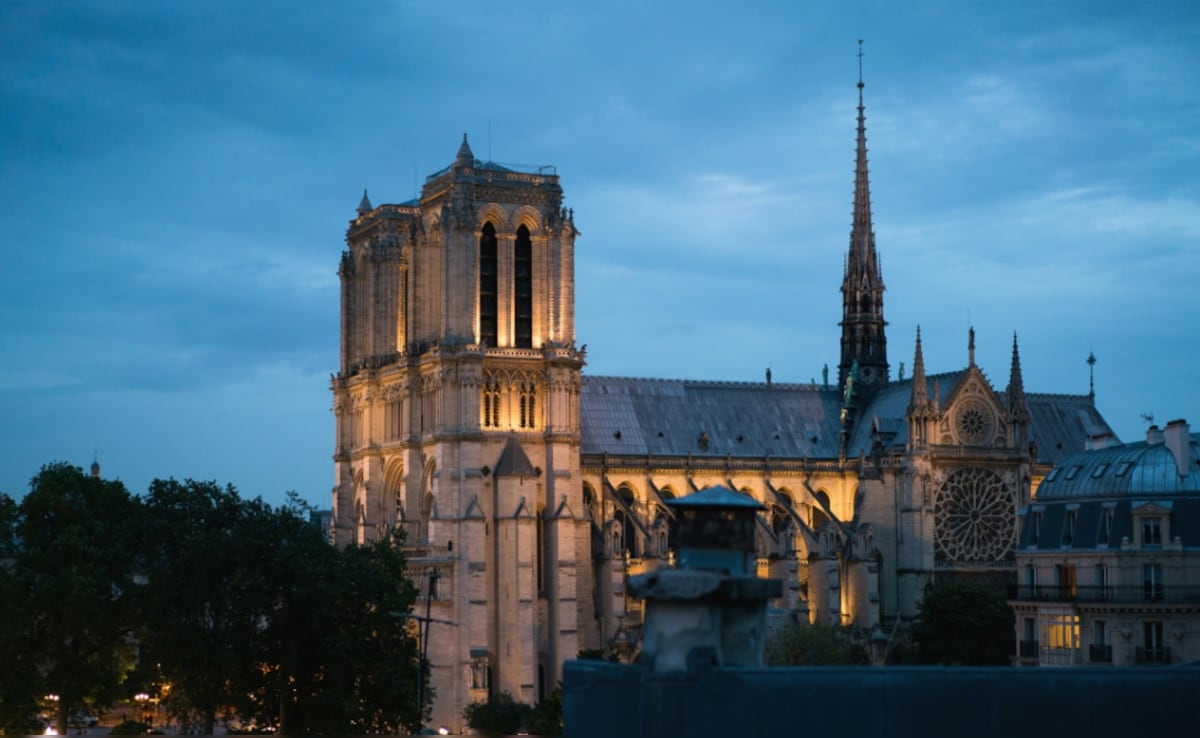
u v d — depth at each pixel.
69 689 137.75
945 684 31.28
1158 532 129.88
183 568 138.75
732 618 33.28
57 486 145.88
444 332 198.38
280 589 143.12
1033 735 31.20
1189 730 31.06
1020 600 142.38
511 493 195.00
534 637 193.50
